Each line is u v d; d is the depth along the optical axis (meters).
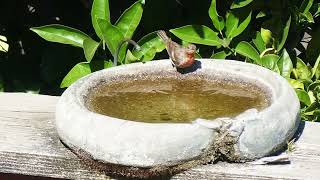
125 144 2.90
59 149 3.21
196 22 4.79
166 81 3.79
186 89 3.70
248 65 3.75
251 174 2.97
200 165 3.00
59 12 5.08
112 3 4.98
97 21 4.24
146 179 3.03
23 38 5.15
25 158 3.20
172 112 3.43
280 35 4.47
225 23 4.40
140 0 4.33
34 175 3.23
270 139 3.03
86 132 2.99
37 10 5.11
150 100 3.58
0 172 3.27
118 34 4.23
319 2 4.79
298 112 3.23
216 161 3.03
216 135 2.95
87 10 5.03
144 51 4.34
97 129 2.96
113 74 3.74
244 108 3.42
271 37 4.49
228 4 4.64
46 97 3.86
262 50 4.50
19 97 3.85
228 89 3.67
